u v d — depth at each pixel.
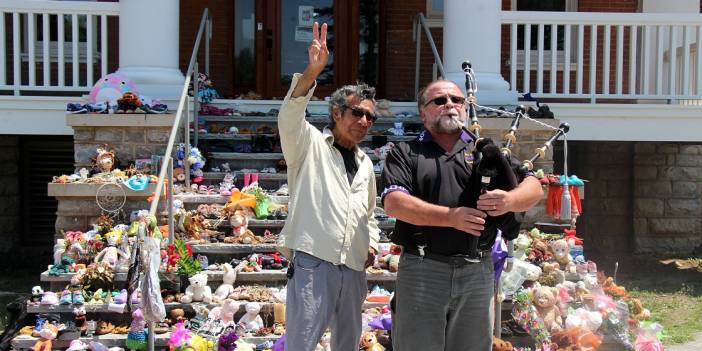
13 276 9.72
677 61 10.85
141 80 8.55
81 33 11.39
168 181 6.65
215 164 8.46
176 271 6.09
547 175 7.49
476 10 8.91
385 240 6.96
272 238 6.84
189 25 11.66
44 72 9.10
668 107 9.57
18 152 11.05
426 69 11.92
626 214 11.78
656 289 9.10
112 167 7.62
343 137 4.59
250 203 7.05
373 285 6.40
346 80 11.94
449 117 4.16
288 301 4.41
